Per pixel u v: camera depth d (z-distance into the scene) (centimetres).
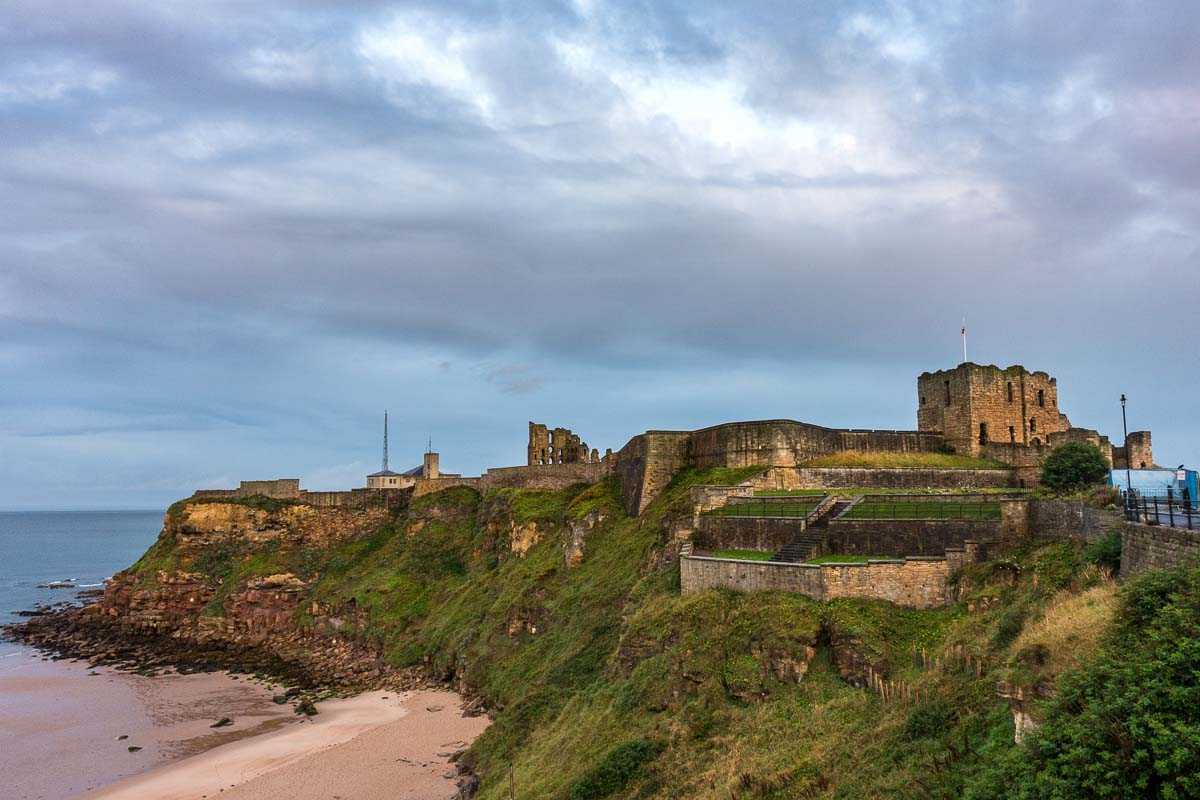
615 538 8588
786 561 4934
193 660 11119
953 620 4138
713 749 3931
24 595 18350
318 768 6581
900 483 7412
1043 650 2567
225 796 6112
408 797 5888
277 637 11956
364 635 10875
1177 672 1961
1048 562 4053
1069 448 6375
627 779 4088
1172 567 2819
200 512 14312
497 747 6081
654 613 5516
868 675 3888
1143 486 6297
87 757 7181
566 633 7331
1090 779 1894
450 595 10794
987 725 2772
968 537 4616
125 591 13725
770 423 7750
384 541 13712
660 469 8775
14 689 9700
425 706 8131
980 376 8231
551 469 11406
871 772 2947
